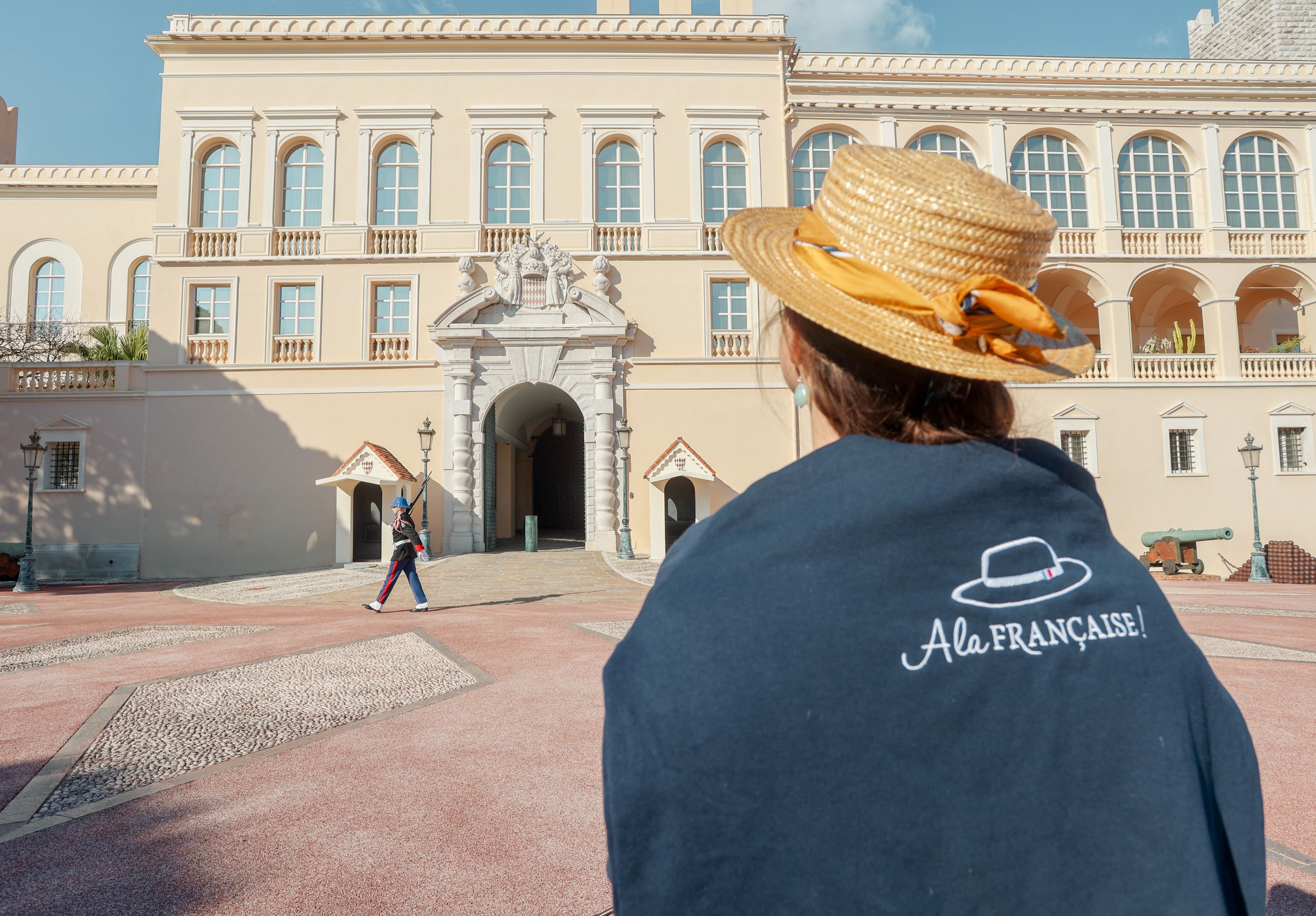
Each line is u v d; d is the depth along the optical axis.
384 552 20.14
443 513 21.39
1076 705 0.67
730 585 0.68
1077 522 0.76
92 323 27.42
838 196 0.89
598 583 15.32
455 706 5.46
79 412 21.59
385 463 19.62
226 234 22.14
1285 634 9.09
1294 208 24.17
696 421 22.16
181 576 21.06
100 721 5.07
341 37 22.50
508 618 10.28
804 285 0.85
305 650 7.78
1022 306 0.72
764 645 0.63
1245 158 24.23
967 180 0.86
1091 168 23.78
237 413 21.61
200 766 4.21
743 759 0.60
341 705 5.48
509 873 2.98
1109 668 0.69
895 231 0.82
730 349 22.62
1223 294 23.36
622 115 23.02
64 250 27.86
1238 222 24.00
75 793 3.82
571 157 22.92
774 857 0.59
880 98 23.44
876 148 0.92
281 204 22.52
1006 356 0.77
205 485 21.38
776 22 23.62
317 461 21.55
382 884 2.91
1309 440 22.75
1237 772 0.71
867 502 0.70
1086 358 0.83
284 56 22.70
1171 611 0.77
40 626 10.35
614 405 22.06
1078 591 0.71
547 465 33.59
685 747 0.61
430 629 9.20
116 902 2.77
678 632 0.66
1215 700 0.74
